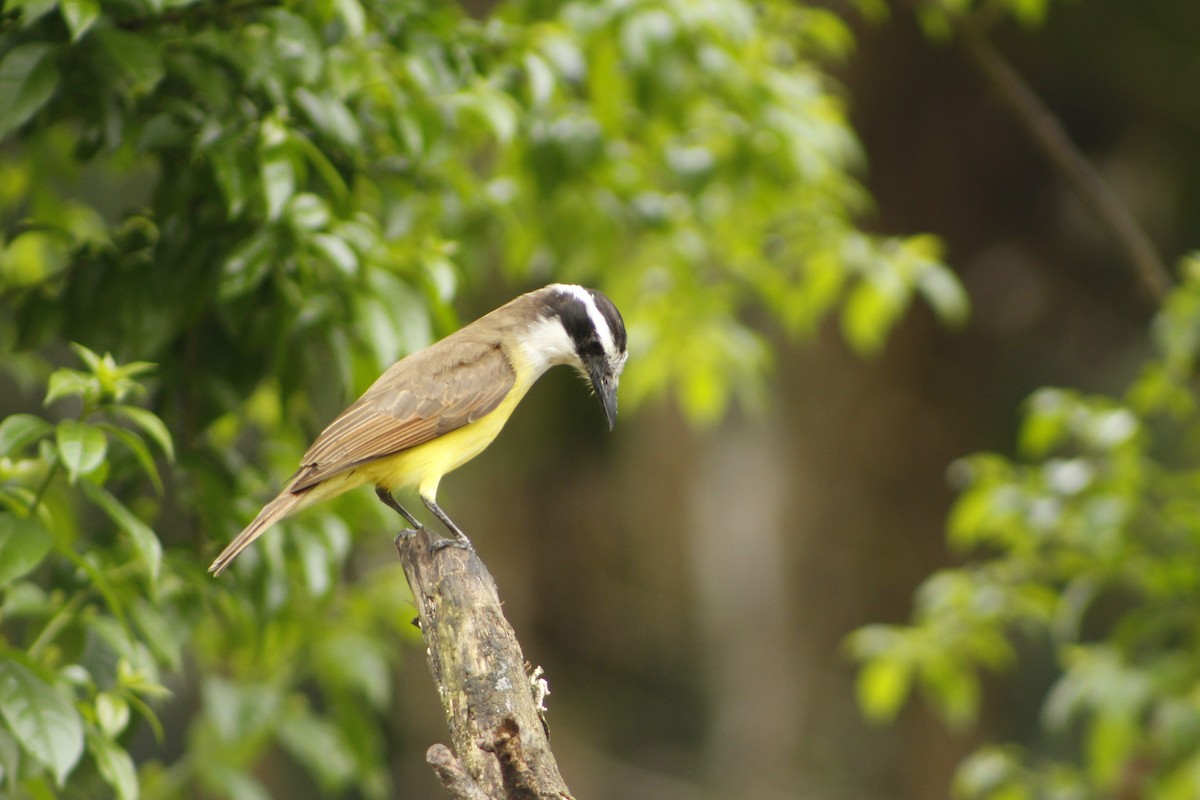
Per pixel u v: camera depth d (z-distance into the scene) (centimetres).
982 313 2173
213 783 1020
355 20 816
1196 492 1195
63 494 967
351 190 912
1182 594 1179
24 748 711
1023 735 2172
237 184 780
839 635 2191
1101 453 1241
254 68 804
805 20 1273
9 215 1219
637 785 2361
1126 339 2208
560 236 1184
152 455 892
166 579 864
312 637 1029
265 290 857
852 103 2053
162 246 859
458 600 743
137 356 846
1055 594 1245
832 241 1260
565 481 2364
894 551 2152
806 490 2173
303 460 912
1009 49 1998
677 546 2383
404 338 827
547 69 951
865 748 2252
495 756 683
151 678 793
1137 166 2131
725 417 2422
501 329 1063
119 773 735
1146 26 1903
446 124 904
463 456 1010
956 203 2128
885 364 2133
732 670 2373
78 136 1020
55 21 812
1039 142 1537
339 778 1044
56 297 923
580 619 2400
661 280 1330
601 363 1102
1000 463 1248
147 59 757
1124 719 1112
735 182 1187
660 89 1059
